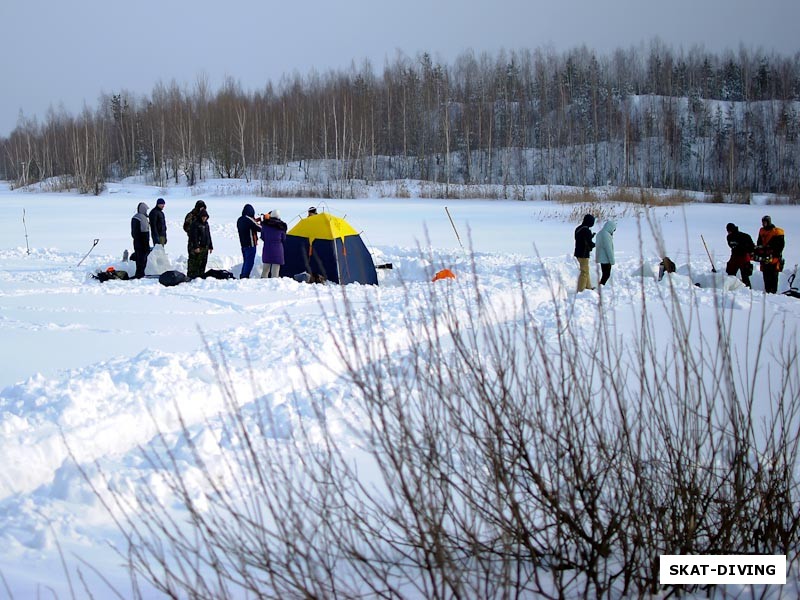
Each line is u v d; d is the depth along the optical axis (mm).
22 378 6945
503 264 15078
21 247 19359
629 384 5973
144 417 5449
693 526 3248
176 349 8055
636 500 3268
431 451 3082
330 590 2982
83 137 77938
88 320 9836
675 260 16609
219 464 4656
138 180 72562
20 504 4246
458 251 17656
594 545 3102
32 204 41156
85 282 13438
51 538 3846
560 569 3111
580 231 12102
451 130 71188
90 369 6777
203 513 4055
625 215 28844
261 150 67750
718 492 3387
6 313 10359
